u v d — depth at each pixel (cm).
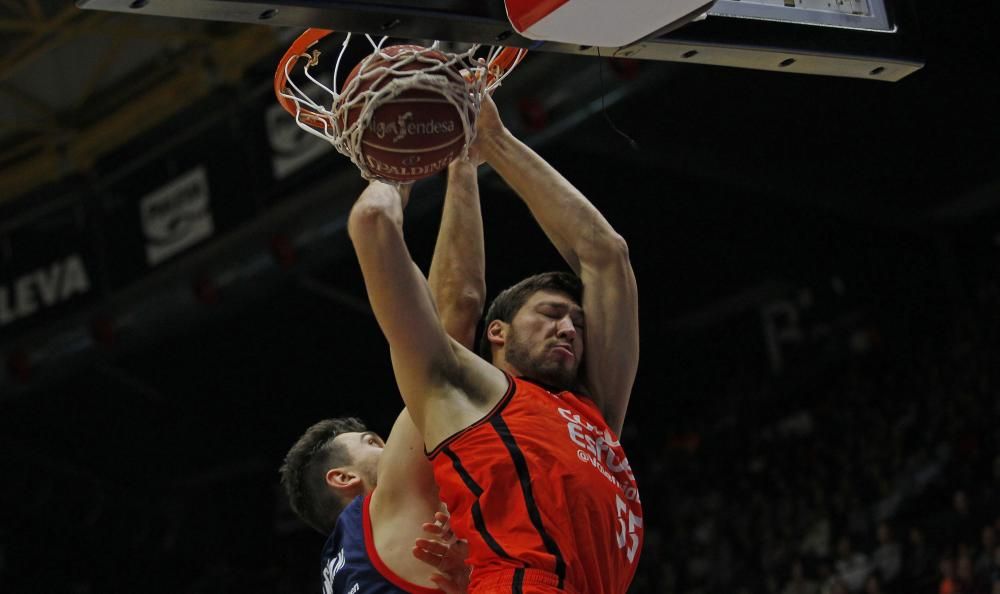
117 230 1482
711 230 1795
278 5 247
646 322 2098
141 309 1469
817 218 1792
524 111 1169
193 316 1462
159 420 2186
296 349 1975
